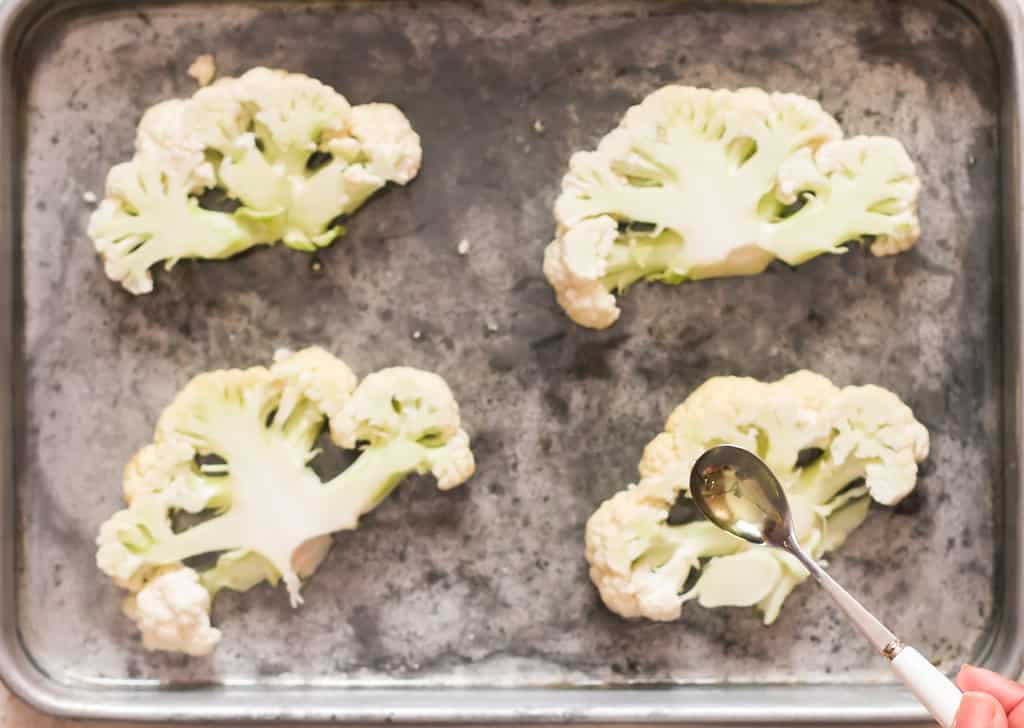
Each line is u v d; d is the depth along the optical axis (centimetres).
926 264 81
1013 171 80
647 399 81
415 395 80
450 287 81
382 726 79
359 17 81
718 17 81
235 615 81
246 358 81
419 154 81
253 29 81
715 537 80
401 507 81
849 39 81
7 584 80
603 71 81
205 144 80
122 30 81
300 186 80
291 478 80
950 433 81
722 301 81
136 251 80
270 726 79
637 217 80
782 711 78
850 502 81
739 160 81
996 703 68
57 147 81
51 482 81
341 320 81
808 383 80
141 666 81
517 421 81
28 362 81
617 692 80
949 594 81
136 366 81
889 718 78
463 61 81
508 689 80
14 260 81
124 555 79
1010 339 80
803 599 81
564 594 81
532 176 81
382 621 81
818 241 80
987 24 81
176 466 79
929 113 81
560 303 80
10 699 81
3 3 79
